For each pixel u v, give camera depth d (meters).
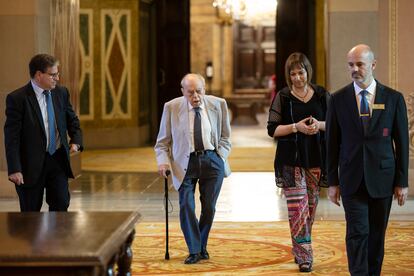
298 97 7.54
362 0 12.09
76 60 14.73
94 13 20.23
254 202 11.75
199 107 7.89
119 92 20.59
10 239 4.32
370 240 6.49
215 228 9.65
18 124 7.15
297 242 7.50
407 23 12.08
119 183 13.96
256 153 18.81
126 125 20.72
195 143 7.85
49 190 7.34
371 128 6.37
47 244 4.18
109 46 20.42
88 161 17.48
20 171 7.12
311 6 20.19
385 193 6.36
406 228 9.57
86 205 11.62
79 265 3.93
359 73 6.36
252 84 31.92
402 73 12.09
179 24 20.64
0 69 12.16
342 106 6.48
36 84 7.18
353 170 6.36
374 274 6.53
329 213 10.72
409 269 7.56
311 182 7.58
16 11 12.12
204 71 31.59
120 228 4.66
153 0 21.48
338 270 7.54
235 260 7.98
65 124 7.35
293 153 7.45
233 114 28.22
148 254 8.26
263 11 22.30
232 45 31.70
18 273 3.96
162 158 7.95
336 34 12.15
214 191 7.94
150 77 21.84
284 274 7.41
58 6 13.33
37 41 12.17
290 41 20.22
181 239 9.02
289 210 7.52
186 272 7.49
